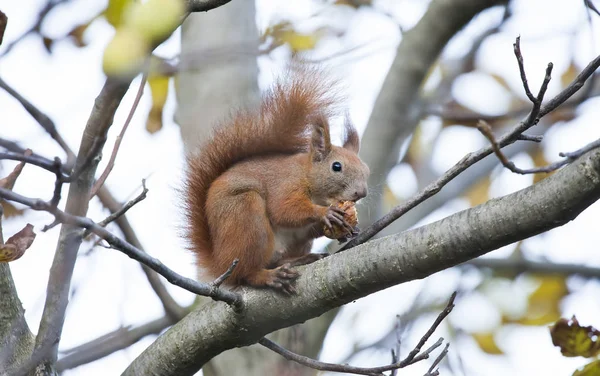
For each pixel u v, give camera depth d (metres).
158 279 11.88
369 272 7.55
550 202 6.70
